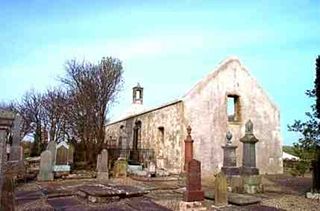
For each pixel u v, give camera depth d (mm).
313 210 10039
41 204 10422
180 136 21031
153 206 10320
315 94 12672
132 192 11867
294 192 14016
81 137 23219
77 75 24047
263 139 23969
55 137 27719
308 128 12703
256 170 14195
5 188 5453
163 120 23172
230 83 23328
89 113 23219
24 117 30625
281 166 24234
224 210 9867
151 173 19344
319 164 12617
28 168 19828
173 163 21391
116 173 18938
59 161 19438
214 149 21766
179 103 21516
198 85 21953
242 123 23281
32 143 30344
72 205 10367
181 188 14180
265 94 24781
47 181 16672
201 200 9898
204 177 20547
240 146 22844
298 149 12852
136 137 27328
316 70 12703
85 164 22531
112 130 33156
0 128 5406
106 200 10938
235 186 13852
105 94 23828
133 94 35344
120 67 25641
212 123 22031
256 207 10422
